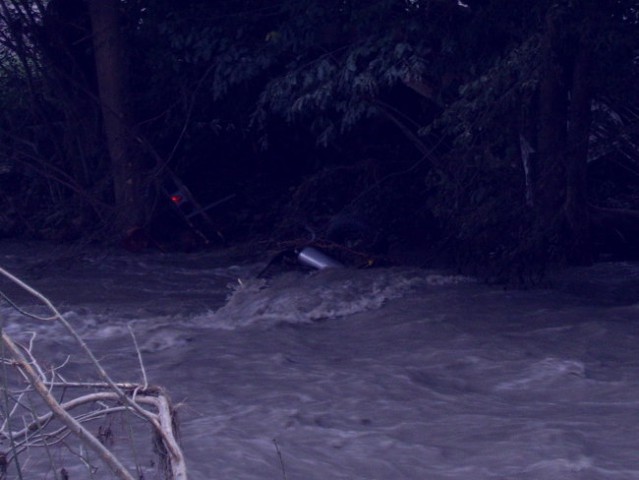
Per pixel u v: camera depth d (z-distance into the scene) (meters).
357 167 16.72
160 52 16.81
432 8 13.84
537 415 7.53
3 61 18.75
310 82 14.67
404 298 12.20
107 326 10.76
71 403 4.42
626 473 6.18
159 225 18.42
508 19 13.37
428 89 14.78
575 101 14.02
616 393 8.12
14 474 5.83
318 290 12.34
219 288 14.33
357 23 13.88
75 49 18.67
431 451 6.67
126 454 6.28
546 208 13.91
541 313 11.08
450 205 13.88
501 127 13.28
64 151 18.86
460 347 9.64
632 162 15.89
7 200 18.73
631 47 13.18
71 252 16.28
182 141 18.59
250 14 15.91
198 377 8.64
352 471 6.32
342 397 8.05
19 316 10.68
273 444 6.73
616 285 13.06
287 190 19.16
